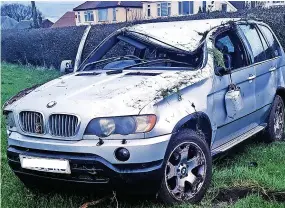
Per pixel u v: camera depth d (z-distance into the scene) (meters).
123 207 4.11
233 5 24.25
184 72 4.59
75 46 21.42
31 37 26.00
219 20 5.83
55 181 3.97
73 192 4.43
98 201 4.14
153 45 5.22
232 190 4.37
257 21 6.28
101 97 4.02
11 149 4.21
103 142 3.78
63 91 4.35
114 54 5.80
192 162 4.21
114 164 3.75
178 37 5.28
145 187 3.84
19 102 4.36
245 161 5.31
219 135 4.84
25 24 35.47
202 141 4.23
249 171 4.73
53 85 4.70
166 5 26.61
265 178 4.53
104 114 3.82
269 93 5.98
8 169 5.30
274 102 6.14
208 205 4.17
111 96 4.01
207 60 4.77
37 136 4.05
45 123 4.00
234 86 4.91
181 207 3.97
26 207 4.22
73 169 3.81
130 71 4.91
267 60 6.02
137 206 4.10
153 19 17.08
